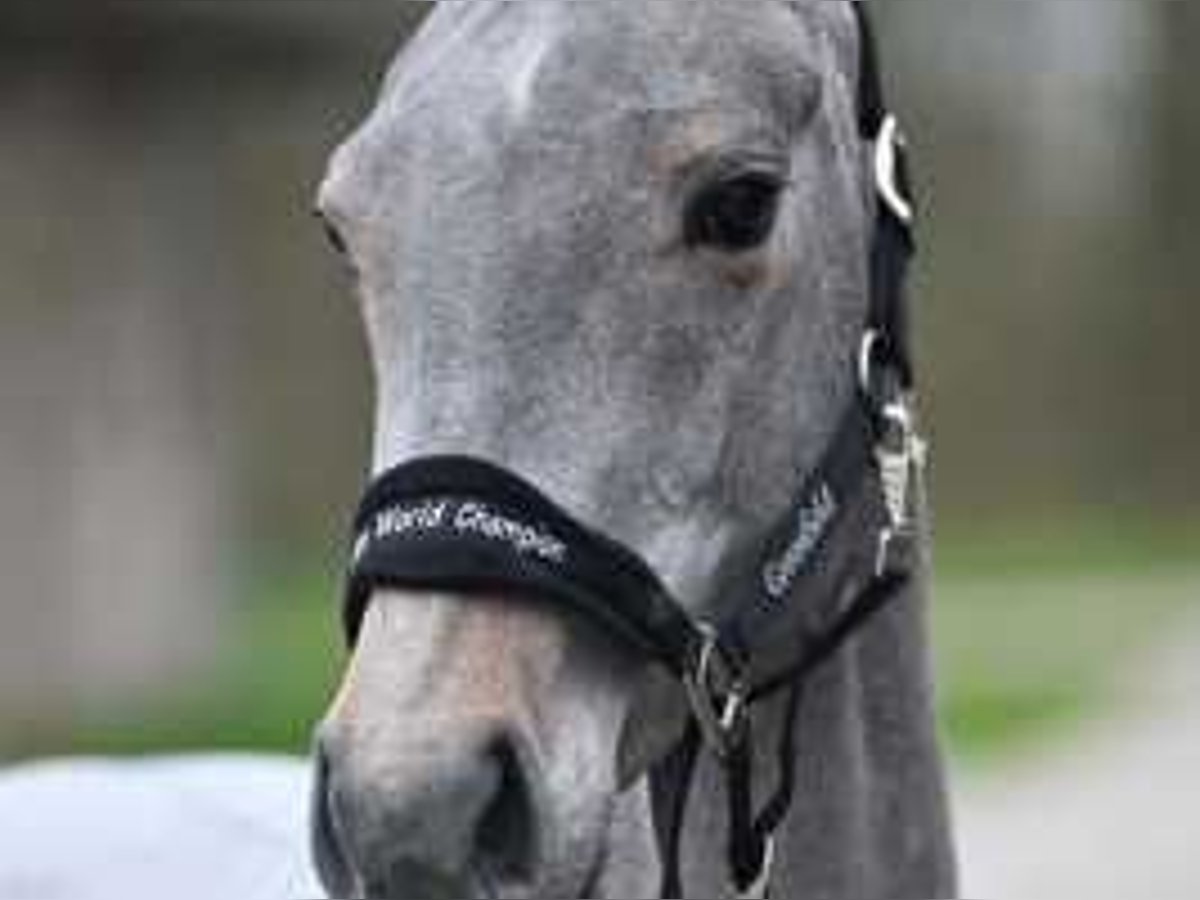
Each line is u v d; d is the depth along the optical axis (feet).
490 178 17.83
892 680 20.89
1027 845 67.21
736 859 19.61
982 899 60.03
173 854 26.68
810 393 19.29
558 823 17.48
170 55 80.84
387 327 18.11
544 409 17.83
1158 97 169.07
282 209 153.89
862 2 20.58
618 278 17.92
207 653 82.53
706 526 18.67
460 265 17.81
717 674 18.98
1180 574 142.92
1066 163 169.27
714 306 18.26
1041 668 103.24
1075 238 168.66
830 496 19.56
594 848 17.90
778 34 18.78
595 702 18.13
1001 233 166.81
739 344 18.48
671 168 17.97
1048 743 85.51
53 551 79.15
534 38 18.19
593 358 17.90
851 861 20.57
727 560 18.97
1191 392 167.53
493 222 17.79
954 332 166.61
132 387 80.84
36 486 78.95
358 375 155.94
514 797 17.31
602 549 17.89
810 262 19.11
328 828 17.29
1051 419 166.91
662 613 18.30
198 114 82.99
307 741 76.18
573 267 17.83
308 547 155.02
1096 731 87.81
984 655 108.37
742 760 19.38
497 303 17.78
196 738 76.79
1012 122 166.81
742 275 18.34
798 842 20.45
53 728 78.07
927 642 21.12
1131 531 164.96
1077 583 139.74
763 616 19.30
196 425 83.05
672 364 18.16
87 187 80.23
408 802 16.80
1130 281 168.45
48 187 79.66
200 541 82.69
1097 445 167.53
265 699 82.53
